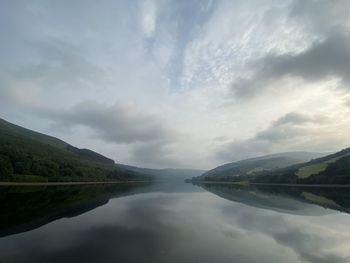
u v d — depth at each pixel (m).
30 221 35.16
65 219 37.53
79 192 91.94
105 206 54.09
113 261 20.03
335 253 23.16
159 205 58.53
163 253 22.25
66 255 21.34
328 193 105.25
